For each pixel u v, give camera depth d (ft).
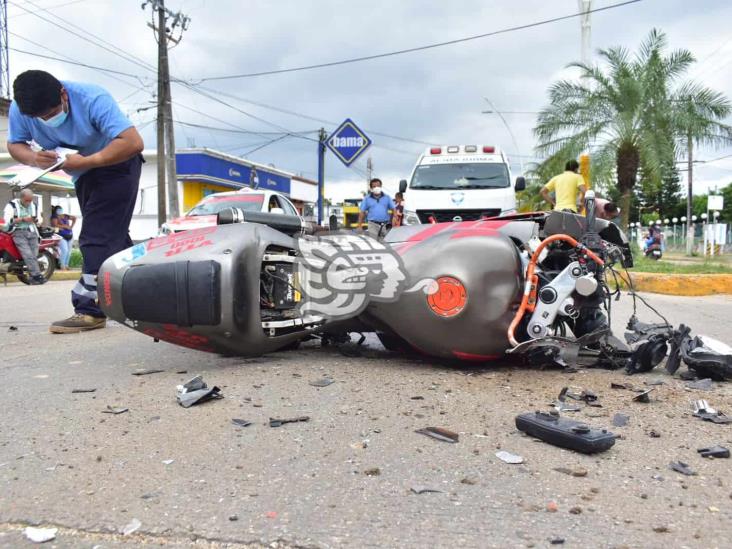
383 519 6.44
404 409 9.96
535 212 13.71
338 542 6.01
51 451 8.25
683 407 10.28
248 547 5.96
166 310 11.55
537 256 12.01
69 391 11.09
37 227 42.04
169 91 72.84
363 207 38.68
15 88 14.47
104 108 15.30
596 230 13.28
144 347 15.31
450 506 6.72
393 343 14.32
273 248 12.69
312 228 14.15
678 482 7.34
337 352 14.69
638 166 62.54
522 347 12.01
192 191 112.16
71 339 16.71
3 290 35.35
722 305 27.09
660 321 21.42
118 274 11.95
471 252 11.93
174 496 6.95
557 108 64.34
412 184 34.45
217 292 11.51
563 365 12.97
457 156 35.17
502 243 11.98
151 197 114.52
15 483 7.30
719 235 90.07
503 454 8.11
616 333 18.88
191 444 8.45
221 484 7.23
